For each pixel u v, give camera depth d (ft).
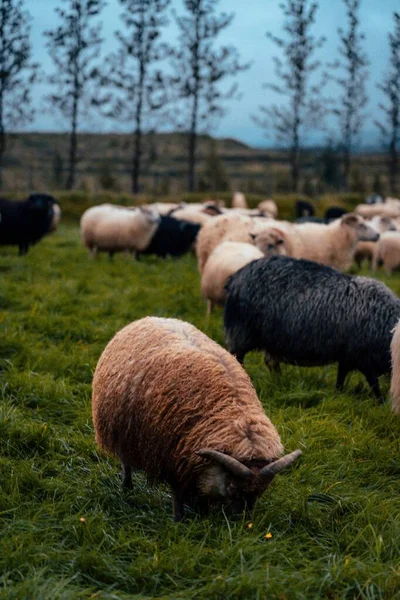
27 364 22.30
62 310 31.73
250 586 11.12
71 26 114.52
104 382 14.37
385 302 21.52
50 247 59.62
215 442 12.48
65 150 287.89
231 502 12.45
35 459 16.37
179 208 69.97
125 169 251.80
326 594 11.39
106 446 14.62
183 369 13.24
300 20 122.52
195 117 120.26
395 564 12.29
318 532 13.66
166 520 13.50
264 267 22.68
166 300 34.86
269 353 22.88
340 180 195.42
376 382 22.02
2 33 99.25
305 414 19.48
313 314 21.57
